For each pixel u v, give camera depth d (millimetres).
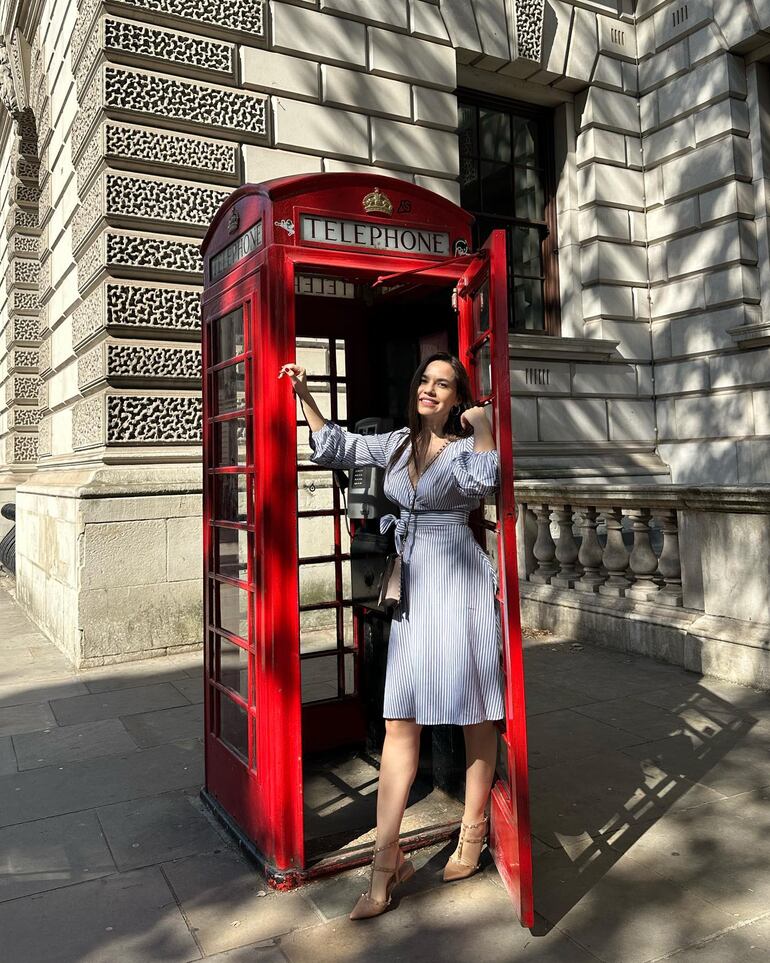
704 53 10250
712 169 10211
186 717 5023
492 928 2570
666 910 2648
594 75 10711
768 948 2424
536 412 10211
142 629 6602
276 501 2910
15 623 8469
